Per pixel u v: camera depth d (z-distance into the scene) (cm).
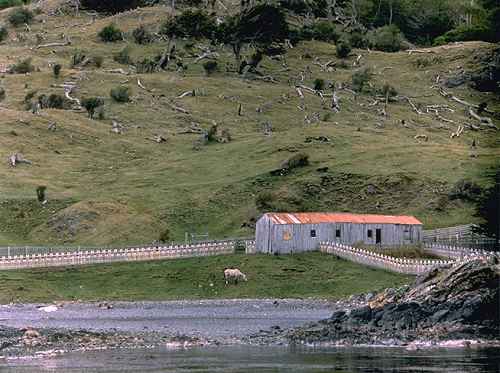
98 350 8825
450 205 16975
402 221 14975
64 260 13812
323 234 14388
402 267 13138
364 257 13662
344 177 18062
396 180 17788
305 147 19975
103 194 18088
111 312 11775
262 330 10025
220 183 18200
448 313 9362
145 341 9312
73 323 10788
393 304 9694
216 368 7781
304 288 12950
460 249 13862
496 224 14600
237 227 16462
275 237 14112
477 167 18462
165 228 16500
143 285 13200
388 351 8525
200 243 14712
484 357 8106
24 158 19788
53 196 17800
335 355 8362
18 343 9169
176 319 11094
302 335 9400
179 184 18500
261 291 12900
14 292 12850
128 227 16188
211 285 13138
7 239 16138
